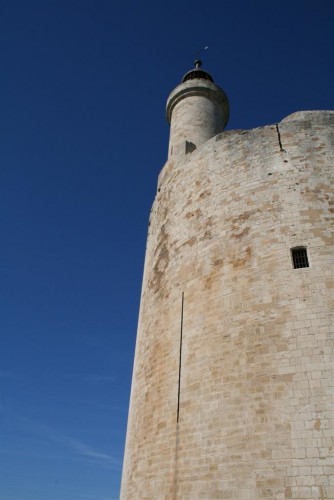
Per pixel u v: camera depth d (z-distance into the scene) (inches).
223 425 522.0
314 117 719.7
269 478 461.4
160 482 571.8
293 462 458.0
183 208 781.9
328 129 700.0
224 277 628.1
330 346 508.1
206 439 530.6
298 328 532.7
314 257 577.0
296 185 649.0
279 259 592.4
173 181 853.8
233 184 705.6
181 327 655.8
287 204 634.8
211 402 549.0
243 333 565.3
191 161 821.9
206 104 1052.5
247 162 712.4
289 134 706.8
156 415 636.7
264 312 563.5
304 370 503.8
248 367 538.0
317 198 627.8
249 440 492.7
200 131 992.9
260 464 473.1
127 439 756.0
